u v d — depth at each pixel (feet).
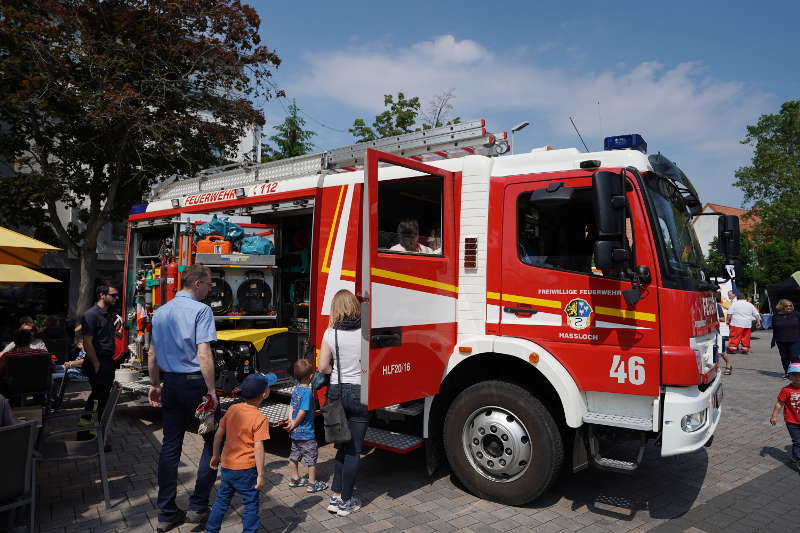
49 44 45.06
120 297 29.58
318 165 20.13
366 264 13.35
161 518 12.96
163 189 28.53
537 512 14.42
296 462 15.96
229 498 12.03
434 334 15.30
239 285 21.20
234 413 12.10
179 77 51.21
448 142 17.38
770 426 23.62
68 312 62.75
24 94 43.27
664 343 13.19
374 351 13.37
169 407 13.21
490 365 16.25
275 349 20.49
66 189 51.19
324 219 18.86
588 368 14.05
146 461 18.26
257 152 71.41
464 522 13.73
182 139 52.21
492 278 15.71
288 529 13.17
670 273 13.44
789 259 99.55
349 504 13.96
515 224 15.44
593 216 14.37
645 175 14.19
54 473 17.03
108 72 47.21
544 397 14.94
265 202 21.11
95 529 13.16
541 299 14.89
